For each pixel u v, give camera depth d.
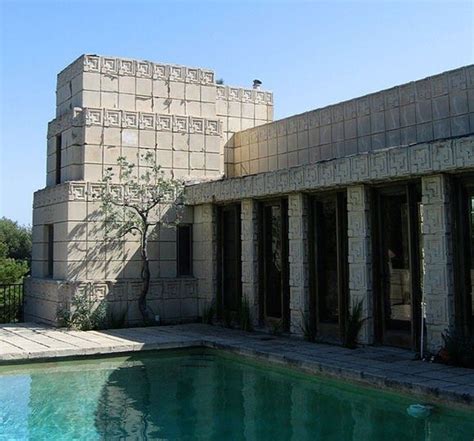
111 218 14.15
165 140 15.32
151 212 14.70
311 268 11.60
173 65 15.80
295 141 14.16
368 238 10.30
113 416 7.25
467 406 6.85
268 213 12.91
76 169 14.46
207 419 7.11
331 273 11.29
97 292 13.73
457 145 8.55
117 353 10.80
